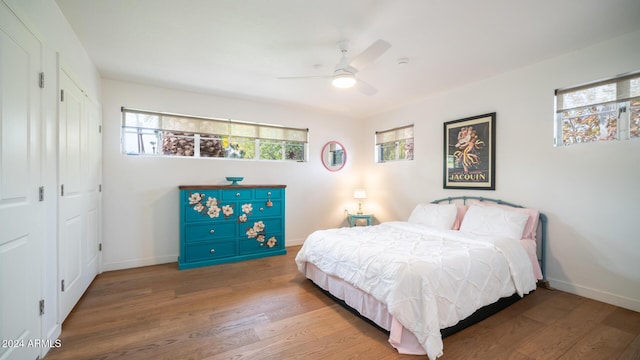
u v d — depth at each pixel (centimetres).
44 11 173
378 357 172
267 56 276
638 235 230
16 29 140
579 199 262
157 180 362
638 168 230
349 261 232
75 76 231
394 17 208
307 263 305
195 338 192
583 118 263
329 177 504
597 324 210
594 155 253
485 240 250
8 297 133
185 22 217
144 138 360
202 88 372
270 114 445
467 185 354
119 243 341
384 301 189
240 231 385
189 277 315
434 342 165
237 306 242
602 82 249
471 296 198
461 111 363
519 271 235
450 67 300
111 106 336
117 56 278
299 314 229
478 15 204
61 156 199
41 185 167
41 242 167
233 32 232
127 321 214
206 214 360
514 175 308
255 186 394
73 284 229
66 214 210
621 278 238
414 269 185
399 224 348
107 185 333
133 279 306
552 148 279
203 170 391
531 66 294
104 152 332
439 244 250
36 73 162
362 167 537
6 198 132
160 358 170
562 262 273
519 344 184
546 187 284
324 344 186
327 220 503
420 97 407
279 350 179
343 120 520
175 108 376
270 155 450
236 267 354
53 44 186
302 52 267
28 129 153
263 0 189
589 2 189
